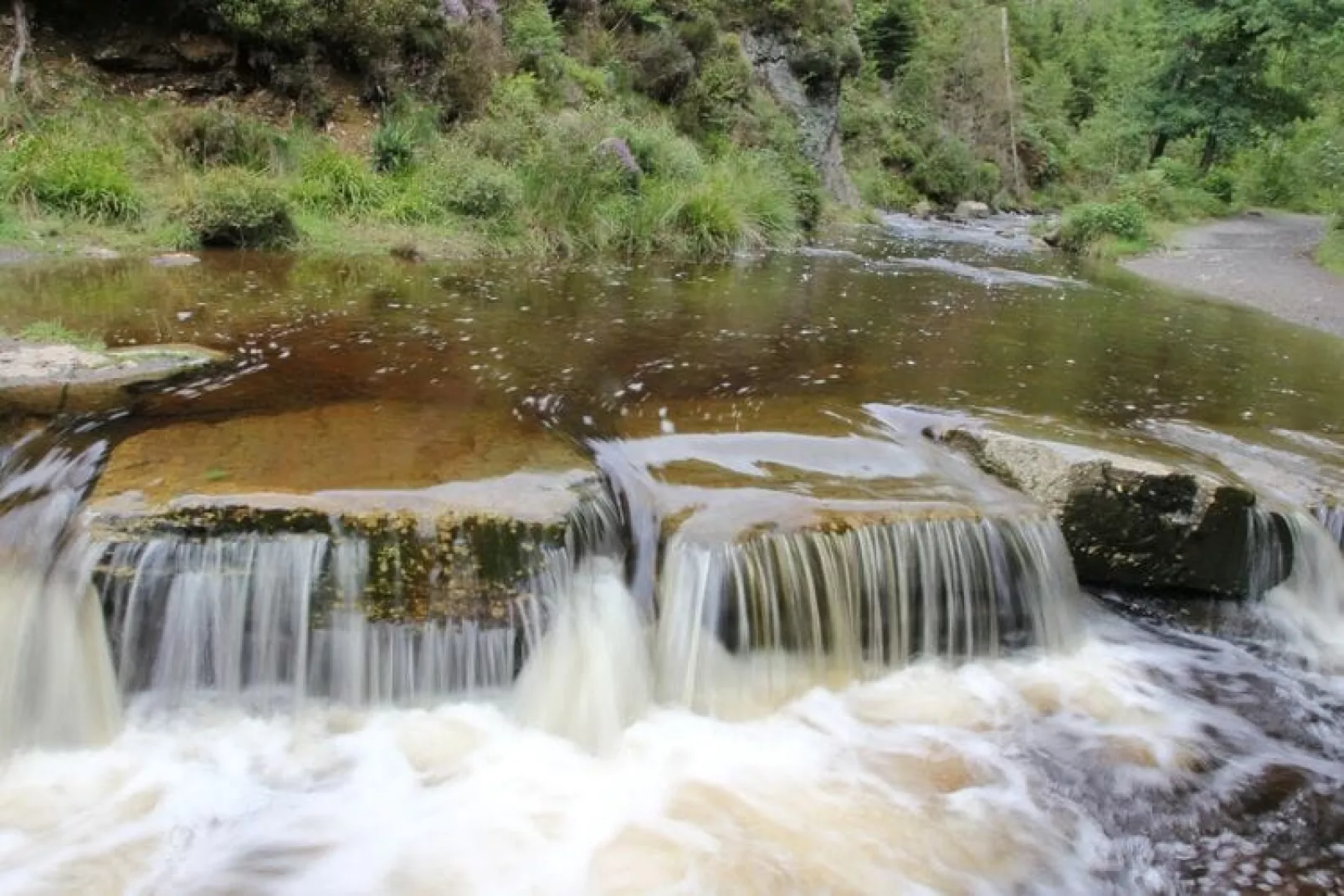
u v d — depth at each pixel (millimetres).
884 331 7637
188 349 5414
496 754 3404
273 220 9023
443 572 3484
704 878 2939
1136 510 4441
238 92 11141
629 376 5781
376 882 2879
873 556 3932
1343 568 4762
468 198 10383
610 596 3746
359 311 6832
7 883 2783
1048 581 4254
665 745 3545
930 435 5109
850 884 2932
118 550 3279
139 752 3299
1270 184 26031
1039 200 31312
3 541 3467
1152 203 21734
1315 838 3242
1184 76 24234
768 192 13758
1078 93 38125
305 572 3414
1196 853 3148
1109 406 5973
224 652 3402
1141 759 3578
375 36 11719
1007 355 7148
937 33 30859
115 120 9844
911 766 3488
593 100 14680
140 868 2869
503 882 2902
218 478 3645
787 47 20781
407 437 4328
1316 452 5406
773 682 3818
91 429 4195
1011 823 3230
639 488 4168
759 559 3736
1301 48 21891
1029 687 4012
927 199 26641
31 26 10133
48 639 3303
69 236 8180
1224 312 9992
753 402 5461
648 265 10281
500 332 6590
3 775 3195
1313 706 4020
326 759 3318
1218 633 4539
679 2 18344
